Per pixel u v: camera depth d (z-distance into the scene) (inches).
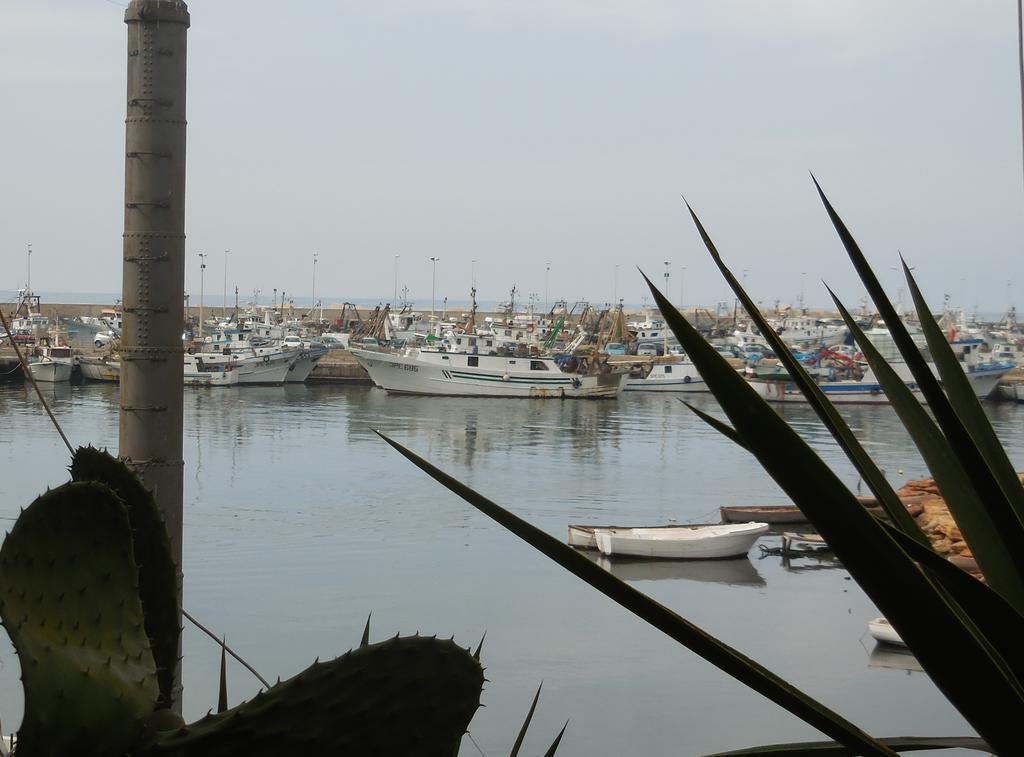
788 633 1066.7
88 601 97.4
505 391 3543.3
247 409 3061.0
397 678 98.4
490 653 932.6
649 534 1429.6
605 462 2218.3
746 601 1211.2
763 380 3339.1
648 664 902.4
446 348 3752.5
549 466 2144.4
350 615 1048.8
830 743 88.3
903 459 2242.9
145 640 99.6
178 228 299.6
